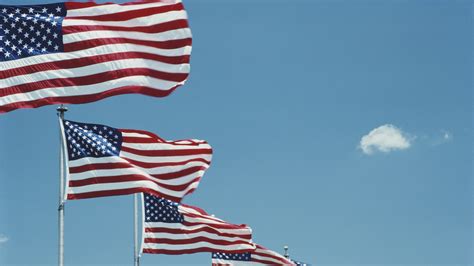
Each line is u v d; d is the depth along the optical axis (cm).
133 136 2594
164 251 3372
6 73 2262
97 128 2541
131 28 2306
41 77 2267
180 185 2634
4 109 2244
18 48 2280
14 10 2300
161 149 2630
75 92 2269
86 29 2295
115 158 2508
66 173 2458
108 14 2311
